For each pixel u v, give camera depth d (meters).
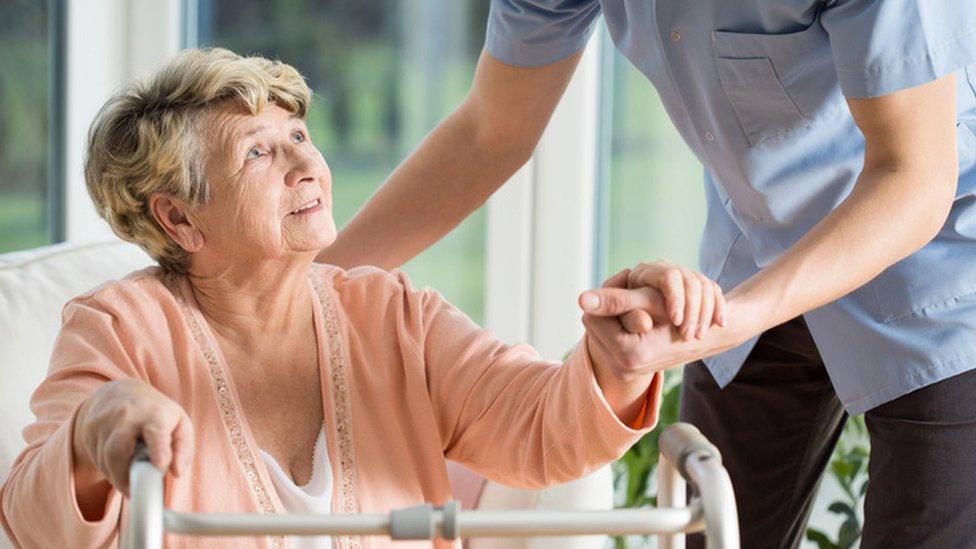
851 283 1.61
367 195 3.45
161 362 1.69
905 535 1.91
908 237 1.62
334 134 3.45
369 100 3.42
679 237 3.32
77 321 1.71
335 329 1.78
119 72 3.47
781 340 2.14
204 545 1.60
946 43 1.62
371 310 1.82
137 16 3.45
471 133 2.22
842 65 1.66
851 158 1.91
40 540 1.52
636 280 1.50
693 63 1.90
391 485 1.73
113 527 1.49
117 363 1.67
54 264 2.24
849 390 1.98
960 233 1.89
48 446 1.45
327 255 2.22
